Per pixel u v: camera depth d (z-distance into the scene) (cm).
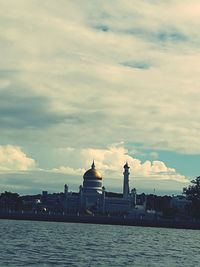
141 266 9731
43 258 10350
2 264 9175
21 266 9000
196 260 11500
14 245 13400
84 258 10700
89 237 19238
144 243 17000
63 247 13400
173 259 11438
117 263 10031
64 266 9250
